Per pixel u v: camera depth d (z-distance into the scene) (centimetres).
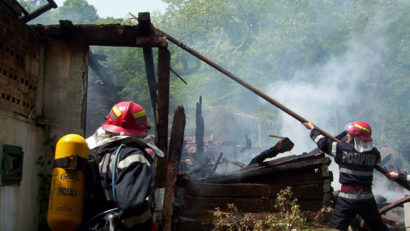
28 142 540
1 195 461
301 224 464
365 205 452
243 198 543
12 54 503
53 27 607
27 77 546
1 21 473
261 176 564
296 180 557
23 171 521
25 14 591
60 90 609
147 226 212
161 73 602
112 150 238
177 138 555
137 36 609
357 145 460
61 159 230
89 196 233
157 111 593
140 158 228
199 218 527
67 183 229
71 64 614
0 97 469
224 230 512
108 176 230
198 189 537
